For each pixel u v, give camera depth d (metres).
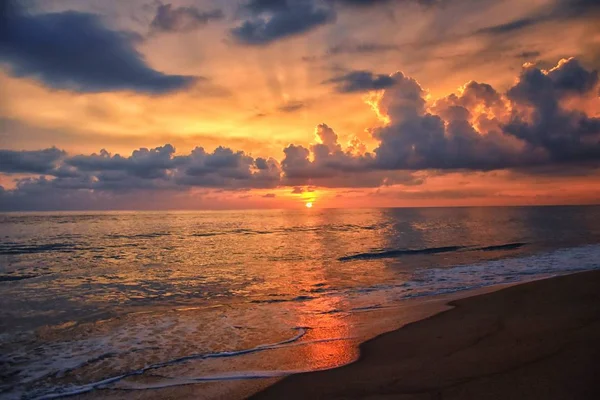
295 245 30.94
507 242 28.19
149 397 5.36
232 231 52.34
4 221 88.94
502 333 7.05
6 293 13.81
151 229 58.72
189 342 7.87
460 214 101.19
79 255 26.19
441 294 11.73
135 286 14.86
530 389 4.55
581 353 5.57
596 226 43.75
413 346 6.81
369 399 4.72
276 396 5.06
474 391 4.65
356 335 7.88
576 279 11.24
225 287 14.29
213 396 5.26
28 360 7.05
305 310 10.43
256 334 8.28
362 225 61.34
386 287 13.34
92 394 5.56
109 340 8.16
